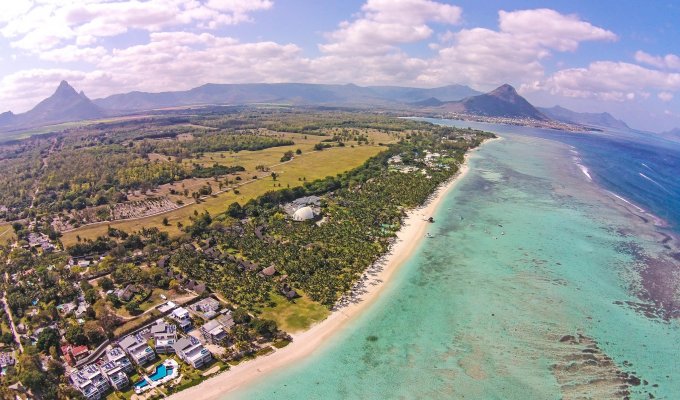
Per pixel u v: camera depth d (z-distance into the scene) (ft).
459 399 307.78
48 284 471.21
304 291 454.81
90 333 375.25
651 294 446.60
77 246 562.66
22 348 375.04
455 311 418.10
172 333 376.89
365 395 314.55
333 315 413.18
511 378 327.26
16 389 325.42
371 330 389.60
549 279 479.00
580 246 568.82
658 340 370.53
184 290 457.27
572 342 368.48
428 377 330.34
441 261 525.75
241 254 546.67
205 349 355.77
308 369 342.23
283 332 385.50
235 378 334.24
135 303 426.92
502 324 395.96
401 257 536.83
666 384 317.83
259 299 438.40
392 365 344.49
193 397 315.78
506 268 506.07
